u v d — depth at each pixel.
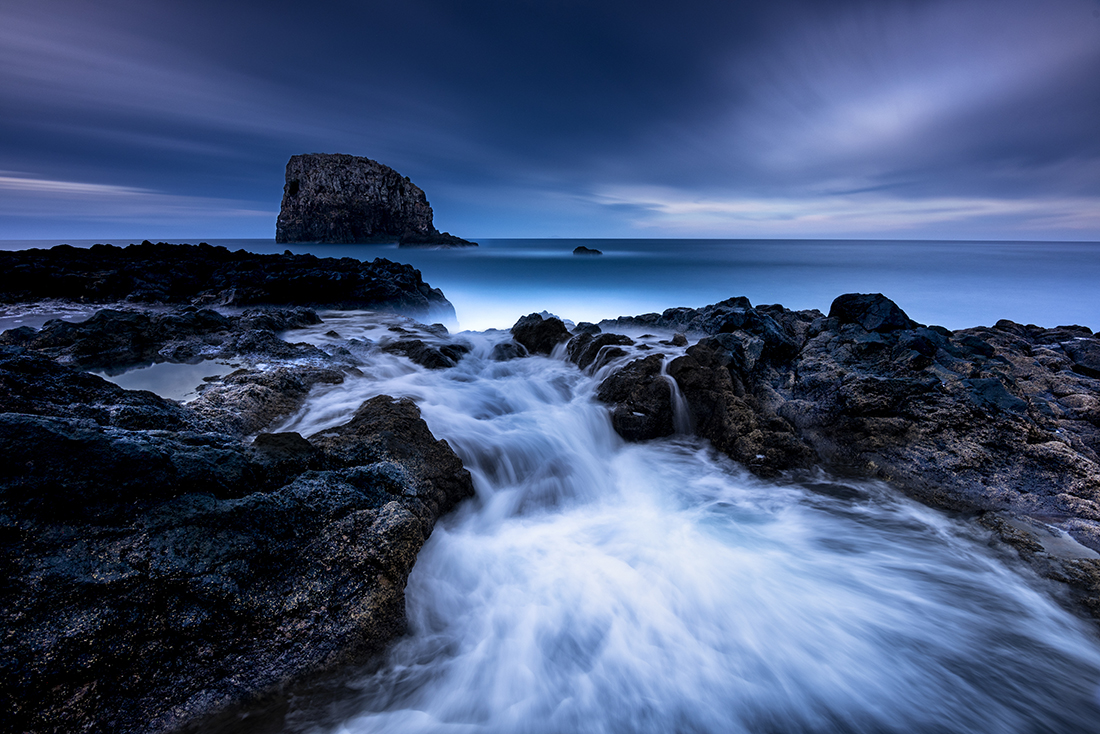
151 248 33.03
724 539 6.54
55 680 3.00
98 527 3.46
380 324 18.14
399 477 5.37
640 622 5.08
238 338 11.78
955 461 7.57
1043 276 49.06
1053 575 5.50
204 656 3.52
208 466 4.15
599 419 9.61
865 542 6.47
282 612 3.85
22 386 4.93
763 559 6.12
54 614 3.08
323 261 31.41
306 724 3.70
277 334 14.58
